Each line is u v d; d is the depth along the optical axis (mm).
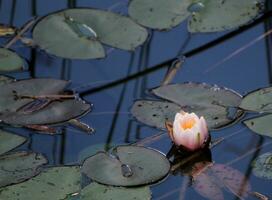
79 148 2781
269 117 2797
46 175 2693
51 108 2832
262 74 2926
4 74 2926
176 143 2768
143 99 2869
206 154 2768
